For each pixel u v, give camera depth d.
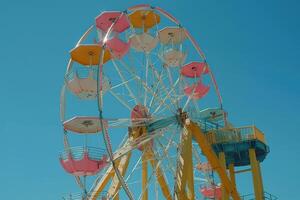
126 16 35.78
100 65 32.16
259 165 36.19
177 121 34.38
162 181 34.47
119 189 33.03
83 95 34.38
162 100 35.22
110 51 33.59
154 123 34.81
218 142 35.81
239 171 36.22
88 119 33.34
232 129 36.00
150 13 37.88
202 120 36.75
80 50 33.84
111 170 33.97
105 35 33.84
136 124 34.53
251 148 35.31
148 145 34.41
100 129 34.09
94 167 33.31
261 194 33.91
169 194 34.34
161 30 37.94
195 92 37.84
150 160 33.84
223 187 33.75
